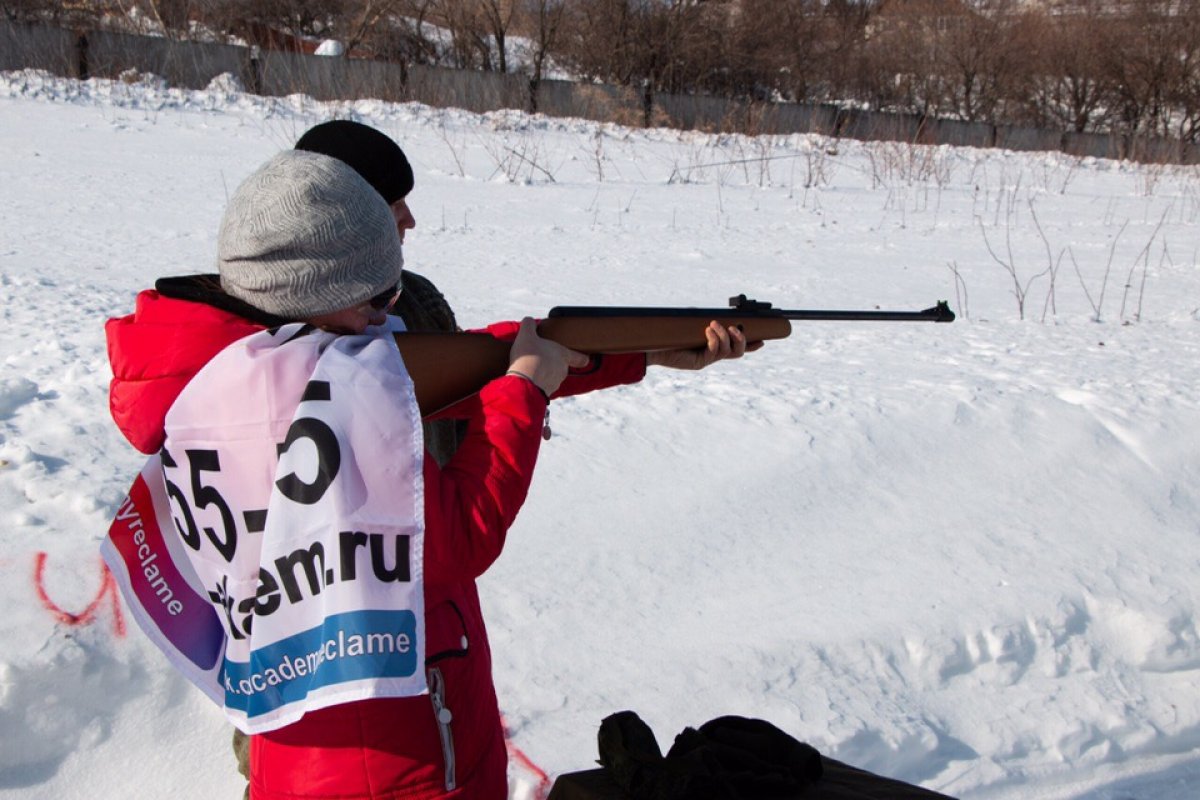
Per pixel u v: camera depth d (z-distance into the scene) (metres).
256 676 1.75
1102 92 38.25
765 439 5.02
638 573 4.03
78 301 6.59
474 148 19.08
